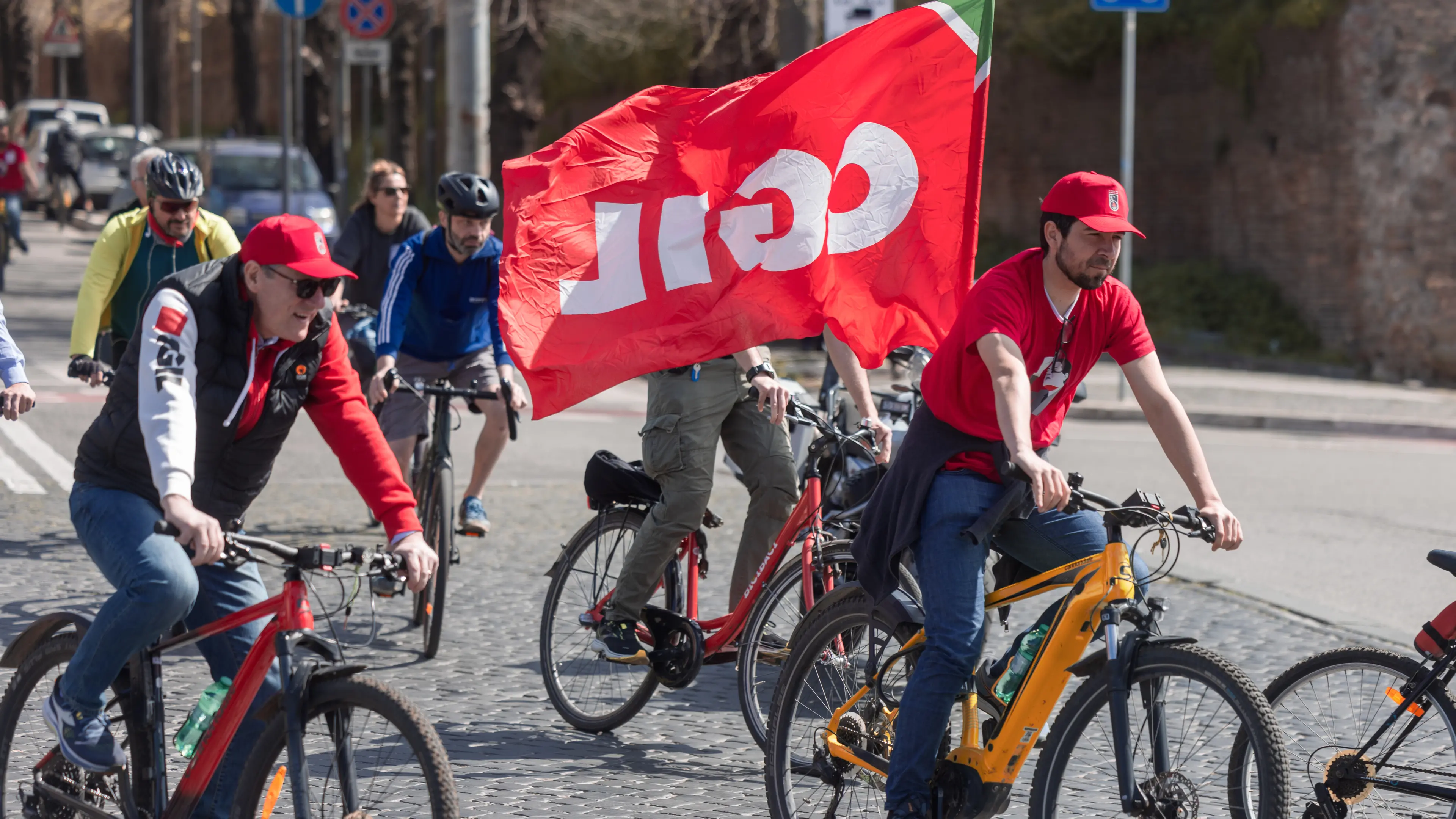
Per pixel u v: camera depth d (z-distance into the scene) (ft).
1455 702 26.20
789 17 103.04
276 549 22.48
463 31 111.34
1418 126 111.24
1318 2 115.24
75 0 351.25
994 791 25.71
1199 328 121.90
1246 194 124.26
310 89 213.66
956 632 25.45
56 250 187.83
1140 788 23.66
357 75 282.77
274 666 23.35
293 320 23.97
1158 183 132.98
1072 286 25.62
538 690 39.19
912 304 36.24
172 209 45.01
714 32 122.52
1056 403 26.73
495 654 42.37
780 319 34.94
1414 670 26.61
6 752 27.35
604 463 36.60
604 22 161.68
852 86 35.68
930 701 25.54
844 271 35.73
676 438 34.58
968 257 35.40
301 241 23.49
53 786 26.68
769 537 35.68
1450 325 110.22
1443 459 84.17
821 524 33.42
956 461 26.17
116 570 24.17
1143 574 25.29
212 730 23.79
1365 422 94.99
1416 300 111.55
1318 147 117.39
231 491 25.67
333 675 22.36
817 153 35.63
